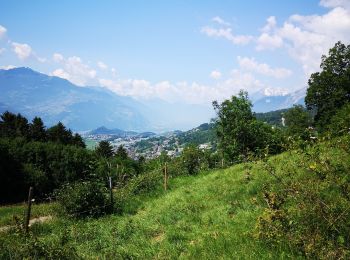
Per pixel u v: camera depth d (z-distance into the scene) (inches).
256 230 485.4
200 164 1526.8
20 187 2955.2
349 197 378.3
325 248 350.9
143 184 1220.5
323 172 400.5
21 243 537.6
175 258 499.8
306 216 393.4
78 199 929.5
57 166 3299.7
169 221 709.3
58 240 652.7
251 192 740.7
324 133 442.0
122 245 609.0
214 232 567.8
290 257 388.5
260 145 1636.3
